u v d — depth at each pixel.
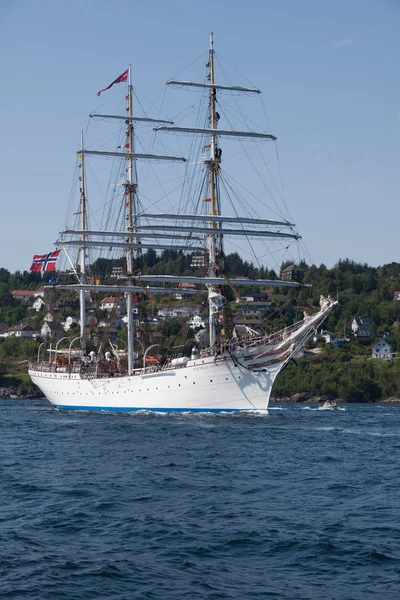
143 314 179.88
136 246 175.50
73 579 48.22
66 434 125.69
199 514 64.19
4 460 96.75
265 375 140.50
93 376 169.12
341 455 98.44
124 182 182.50
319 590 46.88
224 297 155.25
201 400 145.38
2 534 58.12
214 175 165.25
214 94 165.62
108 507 66.81
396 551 53.69
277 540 56.34
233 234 163.12
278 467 88.00
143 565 51.00
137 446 106.31
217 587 47.25
